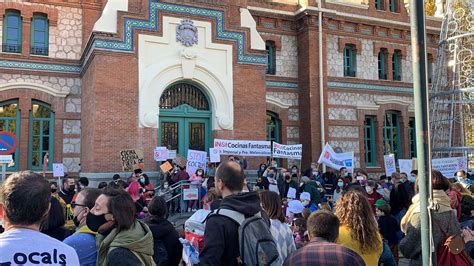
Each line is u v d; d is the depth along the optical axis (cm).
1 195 286
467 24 1499
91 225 405
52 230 461
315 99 2302
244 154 1653
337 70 2423
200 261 395
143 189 1400
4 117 1853
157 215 562
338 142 2383
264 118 1922
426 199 385
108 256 371
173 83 1805
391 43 2602
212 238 398
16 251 270
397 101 2573
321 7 2361
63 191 1284
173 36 1800
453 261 502
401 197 1190
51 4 1952
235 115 1870
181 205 1545
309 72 2303
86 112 1814
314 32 2336
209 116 1864
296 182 1584
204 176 1570
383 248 510
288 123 2345
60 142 1911
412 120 2677
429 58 2708
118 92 1678
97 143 1625
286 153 1719
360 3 2548
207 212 638
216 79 1852
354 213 476
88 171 1709
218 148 1620
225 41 1881
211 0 1873
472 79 1462
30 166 1870
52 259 279
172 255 556
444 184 534
